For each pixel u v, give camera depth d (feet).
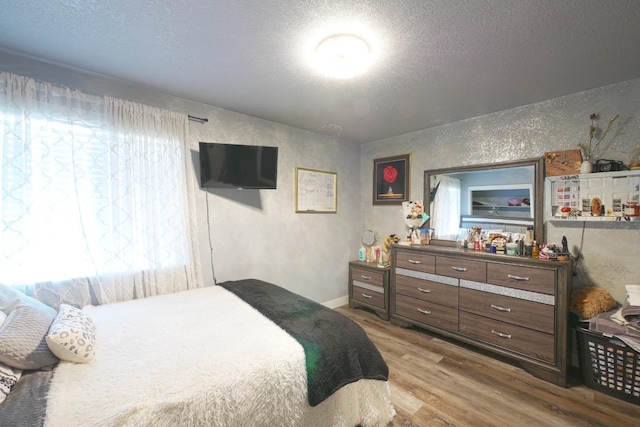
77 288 6.21
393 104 8.21
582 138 7.25
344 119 9.61
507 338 7.45
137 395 3.35
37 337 3.93
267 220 9.85
